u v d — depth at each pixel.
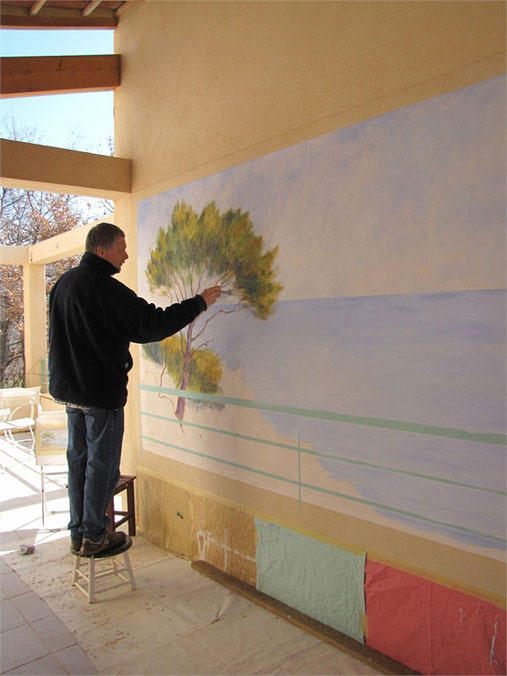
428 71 1.92
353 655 2.18
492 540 1.80
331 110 2.28
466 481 1.86
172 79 3.26
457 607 1.91
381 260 2.09
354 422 2.22
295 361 2.47
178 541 3.32
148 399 3.57
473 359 1.82
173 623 2.48
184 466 3.24
